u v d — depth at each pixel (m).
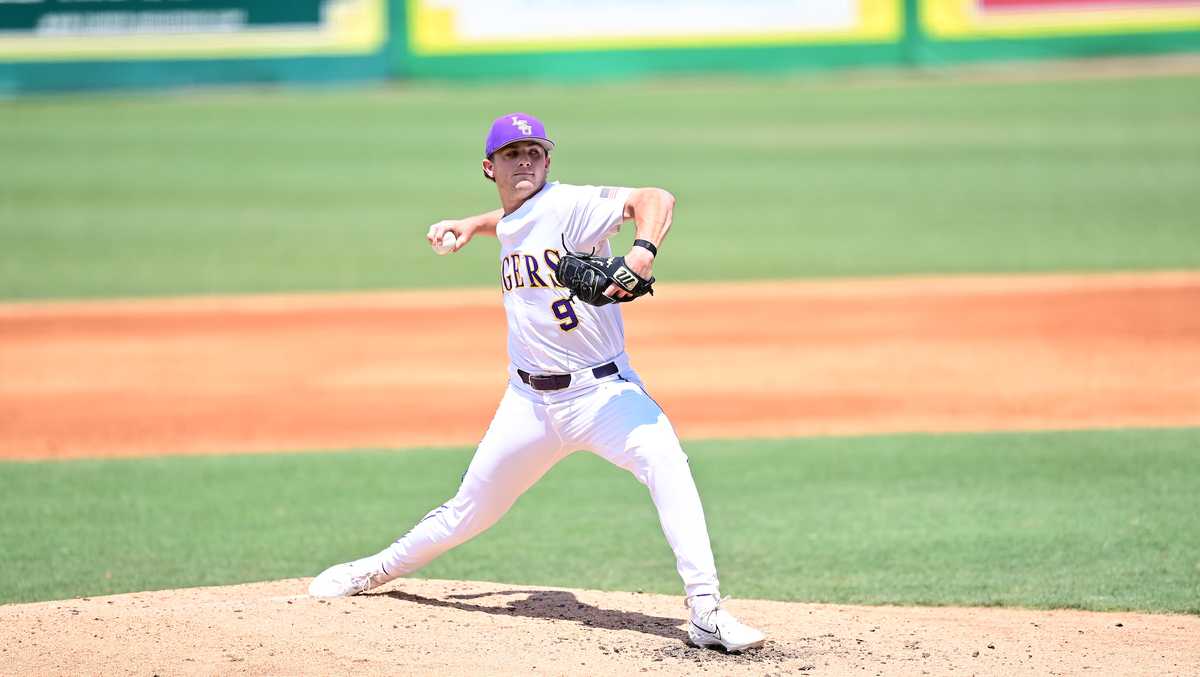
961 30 105.38
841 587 22.69
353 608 18.92
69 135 89.56
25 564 24.84
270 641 17.12
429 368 44.47
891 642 18.20
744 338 47.59
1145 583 22.34
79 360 45.88
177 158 83.06
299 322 51.19
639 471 17.42
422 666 16.30
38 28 101.62
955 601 21.58
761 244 62.81
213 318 51.81
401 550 19.36
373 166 80.50
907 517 27.28
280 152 84.44
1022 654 17.56
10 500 29.86
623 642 17.69
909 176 76.00
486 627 18.23
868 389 40.34
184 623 17.83
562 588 22.39
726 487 30.27
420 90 103.88
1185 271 54.66
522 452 18.03
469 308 53.28
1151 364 41.88
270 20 103.81
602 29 105.62
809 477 30.94
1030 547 24.78
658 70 105.94
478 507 18.59
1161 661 17.27
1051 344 45.00
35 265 60.44
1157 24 104.44
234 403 40.31
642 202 16.45
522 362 17.66
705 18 105.75
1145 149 79.88
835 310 51.09
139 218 69.56
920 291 53.44
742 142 85.19
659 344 47.22
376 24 104.44
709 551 17.27
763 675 16.25
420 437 36.22
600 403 17.36
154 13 102.69
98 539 26.62
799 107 95.62
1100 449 32.38
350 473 32.31
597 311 17.19
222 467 33.03
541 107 97.00
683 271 58.56
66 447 35.47
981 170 76.62
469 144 85.88
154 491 30.67
